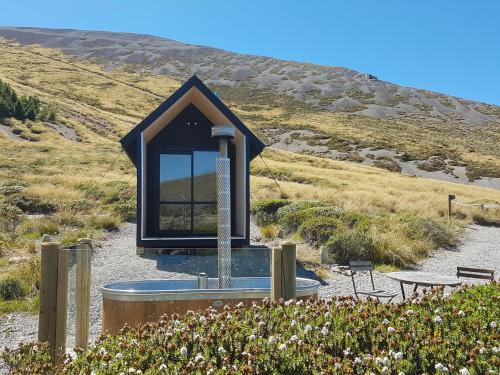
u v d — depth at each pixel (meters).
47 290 5.28
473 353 3.64
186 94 12.87
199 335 4.02
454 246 17.33
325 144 67.50
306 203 19.22
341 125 85.25
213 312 4.96
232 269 7.18
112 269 11.05
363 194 26.72
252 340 3.93
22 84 83.12
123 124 61.97
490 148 77.56
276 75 134.50
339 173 39.88
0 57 108.19
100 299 9.05
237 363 3.62
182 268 7.58
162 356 3.77
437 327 4.23
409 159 59.81
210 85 124.88
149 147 13.79
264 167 38.31
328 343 4.03
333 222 15.24
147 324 4.44
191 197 13.89
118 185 23.70
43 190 21.22
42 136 45.19
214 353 3.85
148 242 12.95
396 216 18.94
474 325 4.27
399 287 10.79
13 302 8.67
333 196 25.08
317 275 11.62
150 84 108.19
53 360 5.16
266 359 3.64
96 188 22.94
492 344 3.99
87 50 147.12
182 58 149.00
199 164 13.99
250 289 6.85
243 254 7.19
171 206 13.79
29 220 16.80
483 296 5.27
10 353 4.78
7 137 42.19
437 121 104.25
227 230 7.47
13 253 12.55
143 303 6.60
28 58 112.00
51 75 97.62
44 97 67.19
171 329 4.25
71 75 101.12
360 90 123.69
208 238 13.38
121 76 114.12
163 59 145.12
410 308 4.82
